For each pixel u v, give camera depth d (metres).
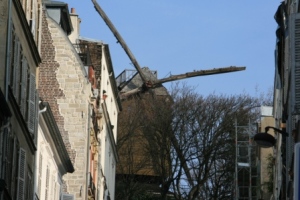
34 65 49.59
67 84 70.62
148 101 110.12
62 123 70.31
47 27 70.88
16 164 45.09
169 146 106.62
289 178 46.59
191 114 107.69
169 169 105.81
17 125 44.53
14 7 43.22
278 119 67.94
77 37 79.50
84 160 69.81
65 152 60.94
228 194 104.25
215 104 108.44
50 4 72.25
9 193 43.09
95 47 79.81
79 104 70.50
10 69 42.50
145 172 106.56
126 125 107.94
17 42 44.06
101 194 82.75
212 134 106.38
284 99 51.91
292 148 43.97
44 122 53.62
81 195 69.19
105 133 84.69
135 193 105.38
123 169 105.94
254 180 85.00
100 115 77.62
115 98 91.75
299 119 38.34
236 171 80.00
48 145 56.31
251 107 109.50
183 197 105.38
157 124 107.56
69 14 74.50
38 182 53.41
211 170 105.38
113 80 87.56
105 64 81.75
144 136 107.69
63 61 70.75
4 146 40.50
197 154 105.94
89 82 70.88
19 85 45.56
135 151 107.00
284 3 50.19
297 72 34.00
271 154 81.50
